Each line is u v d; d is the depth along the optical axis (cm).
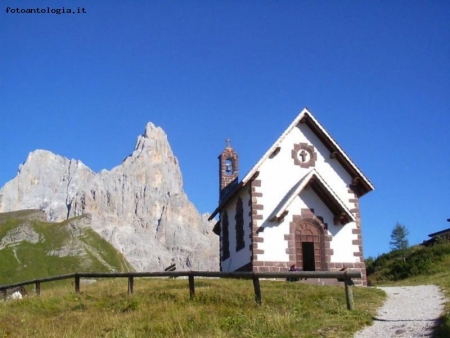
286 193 3122
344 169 3250
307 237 3088
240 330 1581
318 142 3253
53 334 1644
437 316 1669
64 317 2006
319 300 1956
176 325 1677
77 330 1714
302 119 3234
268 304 1900
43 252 17800
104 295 2356
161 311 1903
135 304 2062
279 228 3062
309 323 1595
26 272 16275
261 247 3022
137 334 1616
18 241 17762
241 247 3234
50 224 19662
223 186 3934
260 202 3084
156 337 1570
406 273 3459
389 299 2095
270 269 2998
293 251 3039
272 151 3148
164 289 2345
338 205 3080
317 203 3136
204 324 1681
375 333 1496
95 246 19388
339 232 3130
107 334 1609
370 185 3209
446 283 2458
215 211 3825
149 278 3134
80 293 2483
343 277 1811
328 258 3073
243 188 3253
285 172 3159
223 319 1705
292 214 3092
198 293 2108
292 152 3198
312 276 1856
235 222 3403
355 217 3173
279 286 2372
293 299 1956
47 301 2366
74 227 19800
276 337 1471
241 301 1967
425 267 3422
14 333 1756
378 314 1759
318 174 3092
